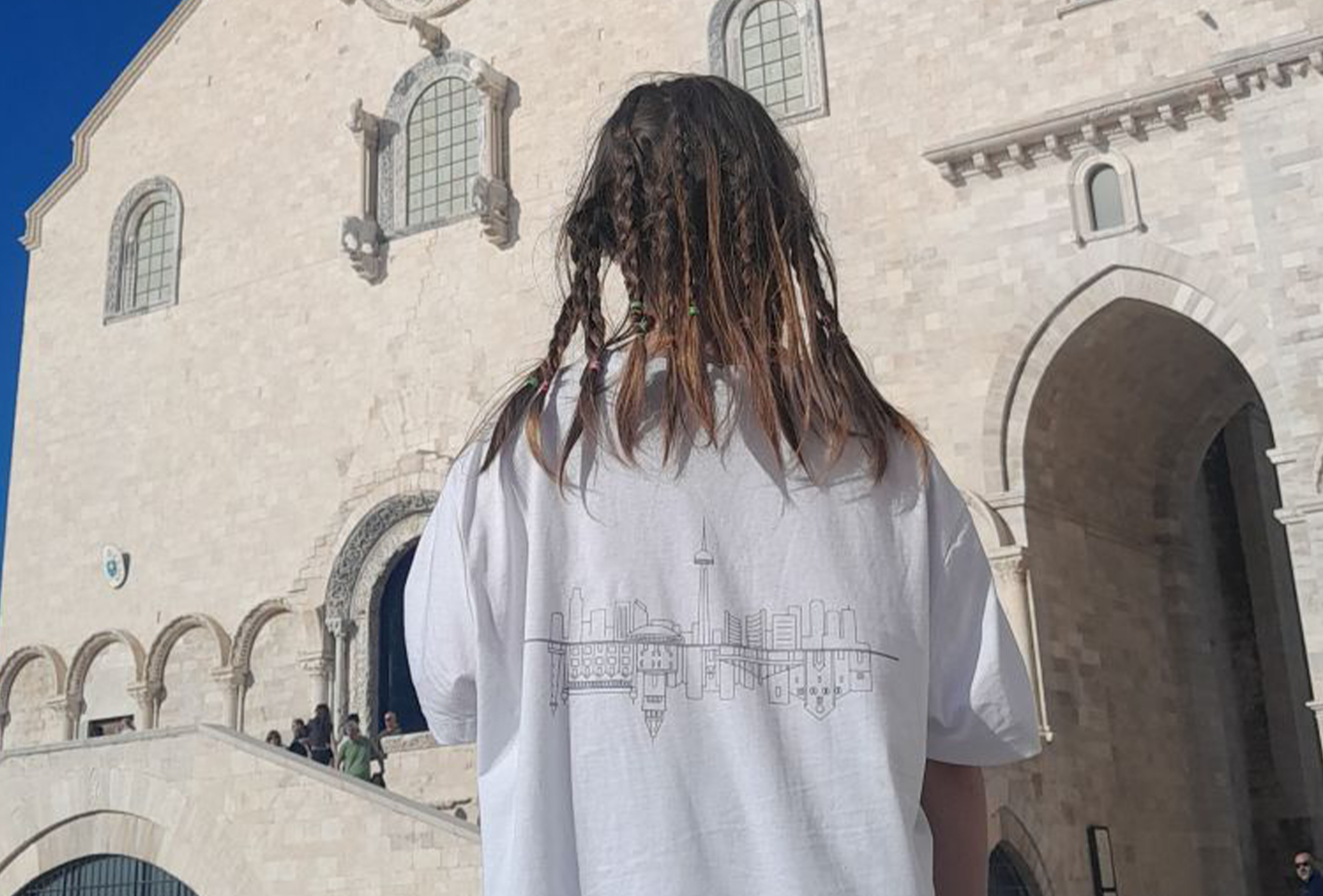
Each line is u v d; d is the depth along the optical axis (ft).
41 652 129.90
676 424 8.83
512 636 9.05
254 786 78.28
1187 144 91.40
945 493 9.16
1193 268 89.71
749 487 8.79
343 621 116.67
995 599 9.12
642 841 8.16
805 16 106.73
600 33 116.57
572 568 8.89
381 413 118.93
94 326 137.08
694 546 8.69
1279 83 87.56
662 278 9.36
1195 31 92.73
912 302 98.12
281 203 129.08
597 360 9.32
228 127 134.31
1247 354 87.40
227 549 123.65
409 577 9.82
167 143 137.69
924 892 8.19
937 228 98.37
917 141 100.63
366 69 127.75
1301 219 85.81
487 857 8.85
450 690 9.27
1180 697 103.55
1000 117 98.27
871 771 8.30
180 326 131.75
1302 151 86.43
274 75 132.87
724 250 9.35
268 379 125.49
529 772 8.55
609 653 8.57
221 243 131.85
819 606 8.62
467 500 9.31
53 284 140.97
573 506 8.96
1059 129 94.07
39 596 132.46
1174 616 105.70
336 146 127.24
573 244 10.11
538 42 119.44
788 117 105.50
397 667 117.39
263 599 120.47
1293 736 120.67
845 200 102.06
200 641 123.24
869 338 98.94
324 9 131.34
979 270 96.43
